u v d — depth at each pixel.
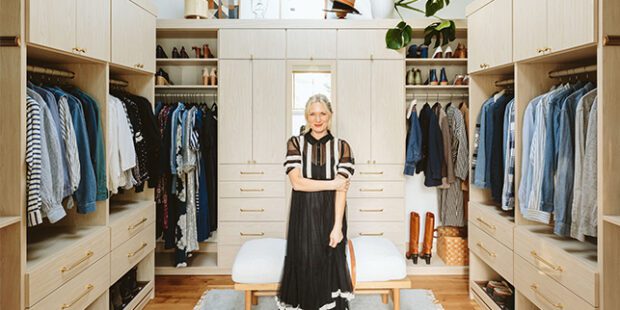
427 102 3.63
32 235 2.08
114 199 2.98
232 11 3.54
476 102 2.93
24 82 1.59
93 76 2.26
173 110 3.17
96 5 2.12
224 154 3.31
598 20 1.65
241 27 3.29
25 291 1.58
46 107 1.75
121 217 2.46
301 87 3.33
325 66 3.33
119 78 2.88
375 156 3.33
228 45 3.29
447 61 3.45
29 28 1.60
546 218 2.05
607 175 1.63
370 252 2.33
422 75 3.70
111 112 2.38
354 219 3.34
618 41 1.61
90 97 2.24
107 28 2.25
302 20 3.29
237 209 3.31
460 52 3.45
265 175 3.31
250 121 3.30
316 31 3.31
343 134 3.32
